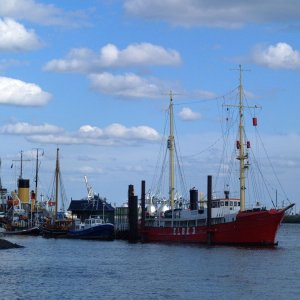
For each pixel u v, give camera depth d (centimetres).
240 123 14962
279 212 13725
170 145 18100
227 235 14375
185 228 15738
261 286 8281
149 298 7425
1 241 15612
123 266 10838
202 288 8119
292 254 12506
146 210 19100
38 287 8294
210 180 14788
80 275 9550
